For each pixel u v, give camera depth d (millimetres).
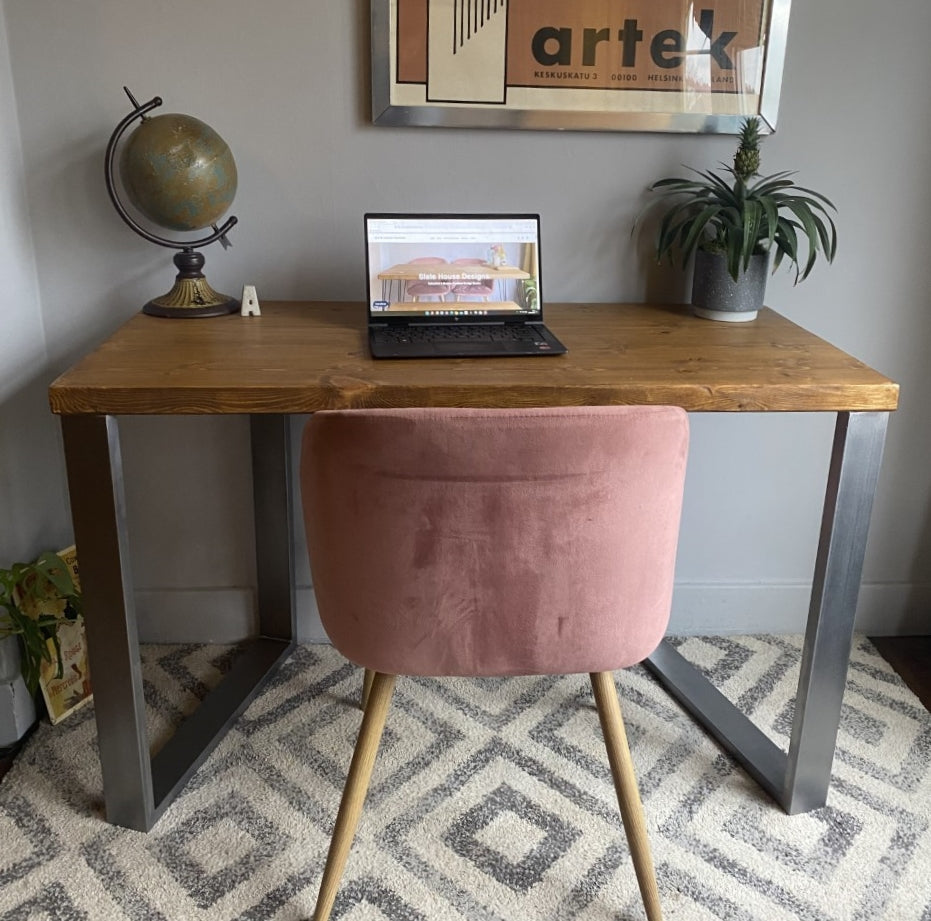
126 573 1318
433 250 1522
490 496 1046
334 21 1580
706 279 1615
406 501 1049
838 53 1663
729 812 1523
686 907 1329
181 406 1205
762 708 1808
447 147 1675
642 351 1416
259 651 1927
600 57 1614
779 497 1990
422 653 1169
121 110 1609
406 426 992
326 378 1245
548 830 1472
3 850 1410
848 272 1812
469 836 1453
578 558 1102
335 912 1307
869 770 1627
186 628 1988
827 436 1940
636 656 1211
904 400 1916
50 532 1809
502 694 1821
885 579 2064
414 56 1588
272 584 1925
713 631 2068
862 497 1336
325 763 1616
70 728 1695
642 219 1746
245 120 1633
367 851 1417
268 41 1588
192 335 1464
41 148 1620
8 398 1605
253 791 1545
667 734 1720
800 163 1733
